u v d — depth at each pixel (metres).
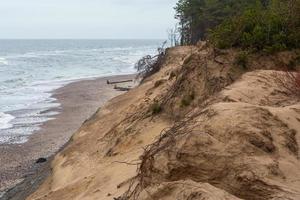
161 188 5.57
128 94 21.20
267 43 12.52
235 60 12.20
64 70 68.69
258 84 9.73
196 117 7.11
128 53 119.88
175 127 7.08
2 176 18.52
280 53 12.18
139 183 6.35
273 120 6.73
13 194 15.84
